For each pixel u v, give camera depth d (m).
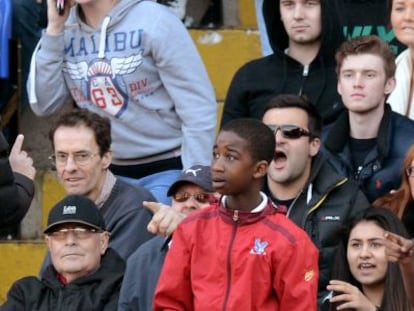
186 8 29.41
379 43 23.17
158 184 24.80
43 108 25.55
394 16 24.72
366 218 21.03
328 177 22.11
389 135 22.95
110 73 24.84
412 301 20.02
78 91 25.27
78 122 22.80
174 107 25.05
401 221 21.42
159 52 24.66
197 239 19.17
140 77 24.80
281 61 25.17
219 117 28.58
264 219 19.12
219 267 19.00
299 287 18.89
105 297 20.89
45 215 27.47
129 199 22.84
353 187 22.11
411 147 21.97
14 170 21.41
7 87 27.64
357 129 23.05
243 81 25.28
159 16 24.75
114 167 25.23
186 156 24.84
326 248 21.69
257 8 28.47
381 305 20.50
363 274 20.95
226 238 19.08
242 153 19.06
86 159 22.70
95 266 21.17
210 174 21.98
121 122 25.00
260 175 19.14
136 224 22.66
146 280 20.69
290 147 22.06
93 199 22.80
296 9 24.86
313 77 24.94
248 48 29.08
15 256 26.73
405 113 24.67
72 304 20.83
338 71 23.27
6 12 27.05
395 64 23.58
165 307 19.19
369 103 22.92
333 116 24.70
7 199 20.67
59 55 25.14
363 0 26.73
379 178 22.81
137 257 20.84
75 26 25.03
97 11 24.81
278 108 22.20
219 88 28.86
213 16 29.73
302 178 22.16
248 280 18.89
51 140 23.03
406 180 21.98
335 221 21.81
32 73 25.31
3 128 27.80
